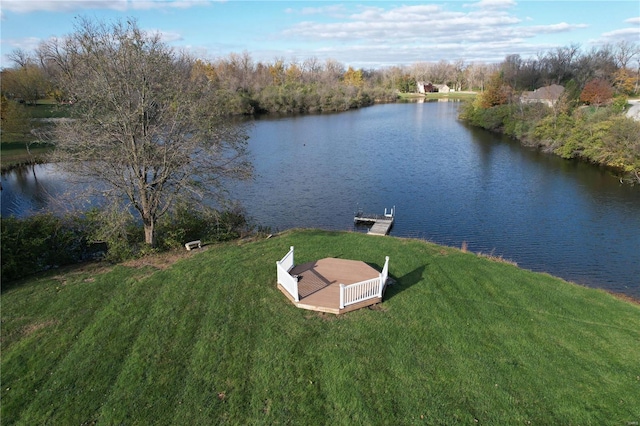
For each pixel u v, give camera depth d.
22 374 10.51
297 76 140.38
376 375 10.45
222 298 13.98
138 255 17.83
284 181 42.75
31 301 13.88
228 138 19.00
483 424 9.10
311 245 19.31
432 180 42.59
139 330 12.27
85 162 16.75
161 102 17.53
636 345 11.98
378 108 115.62
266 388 10.05
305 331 12.16
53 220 18.05
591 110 57.53
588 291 15.57
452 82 184.25
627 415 9.39
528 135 59.06
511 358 11.21
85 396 9.85
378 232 28.70
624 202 34.38
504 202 35.41
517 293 14.84
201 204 19.20
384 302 13.89
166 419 9.23
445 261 17.55
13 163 47.47
